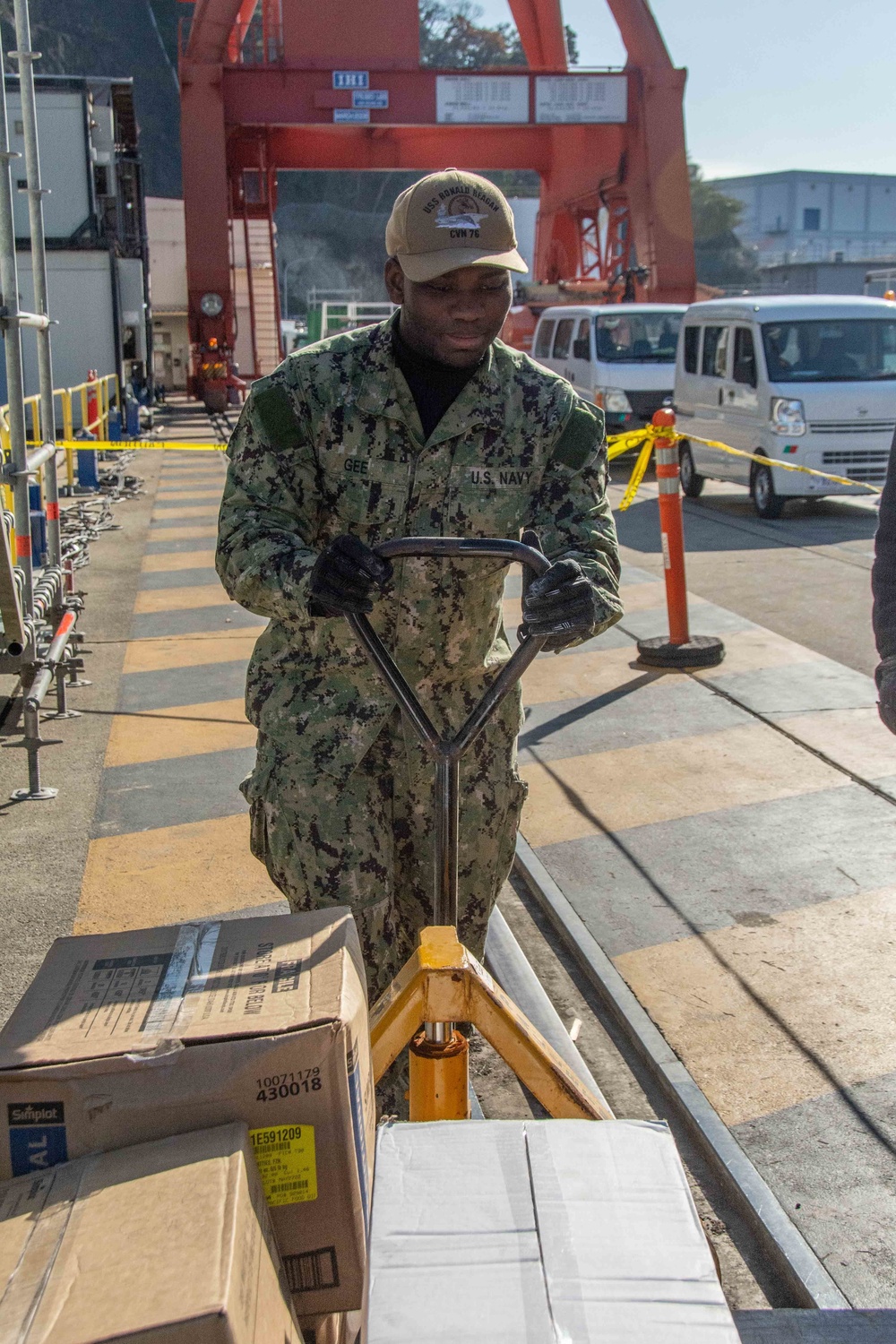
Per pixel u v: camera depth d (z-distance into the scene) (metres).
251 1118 1.46
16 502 5.58
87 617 8.12
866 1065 3.02
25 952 3.68
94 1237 1.26
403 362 2.32
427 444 2.28
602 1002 3.45
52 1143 1.44
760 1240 2.51
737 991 3.38
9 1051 1.46
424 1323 1.25
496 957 3.61
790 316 12.18
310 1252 1.50
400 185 94.50
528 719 5.83
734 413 12.48
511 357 2.37
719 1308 1.26
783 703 5.95
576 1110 1.76
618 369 16.50
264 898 4.03
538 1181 1.45
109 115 19.27
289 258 88.56
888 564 2.37
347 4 26.36
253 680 2.46
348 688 2.38
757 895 3.96
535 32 31.53
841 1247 2.42
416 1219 1.40
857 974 3.44
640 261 28.33
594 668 6.67
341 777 2.37
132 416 20.47
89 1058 1.44
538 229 34.53
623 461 16.50
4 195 5.11
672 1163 1.48
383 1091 2.43
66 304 19.20
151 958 1.69
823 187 121.56
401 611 2.33
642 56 26.95
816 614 7.93
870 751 5.25
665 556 6.68
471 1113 2.88
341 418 2.28
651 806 4.73
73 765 5.35
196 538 11.23
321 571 1.86
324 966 1.64
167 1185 1.33
